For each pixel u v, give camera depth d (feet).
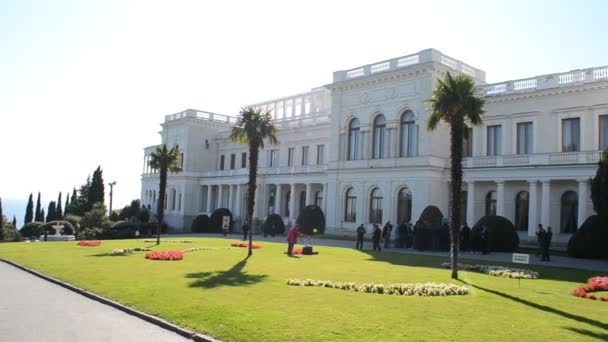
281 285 56.29
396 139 160.76
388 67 165.07
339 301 46.39
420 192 150.00
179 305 43.98
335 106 181.68
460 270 77.56
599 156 120.06
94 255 95.55
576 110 130.93
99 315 42.60
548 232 99.81
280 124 227.40
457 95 74.38
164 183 137.28
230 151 266.98
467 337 33.47
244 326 36.14
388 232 132.87
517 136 143.54
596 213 117.80
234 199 244.01
